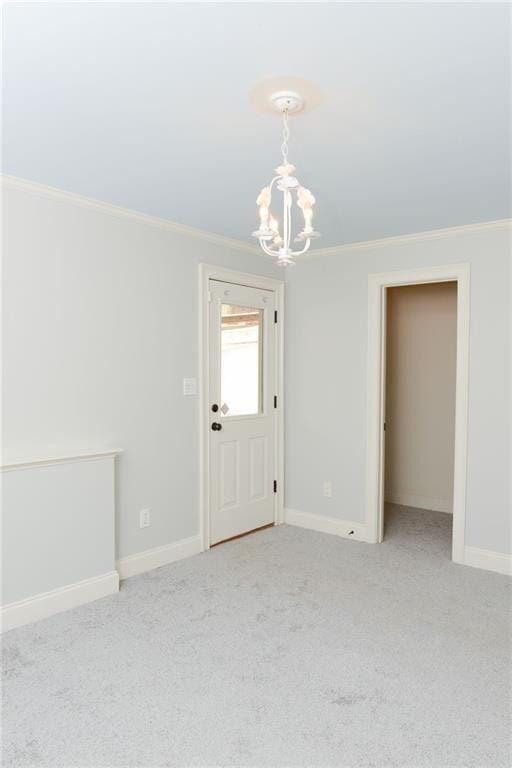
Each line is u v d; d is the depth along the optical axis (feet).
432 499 16.66
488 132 7.06
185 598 9.86
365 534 13.25
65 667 7.53
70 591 9.43
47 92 6.03
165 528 11.68
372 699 6.85
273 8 4.59
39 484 9.00
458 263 11.66
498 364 11.23
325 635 8.49
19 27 4.82
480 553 11.50
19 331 9.04
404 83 5.85
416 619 9.05
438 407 16.48
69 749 5.93
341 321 13.60
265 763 5.74
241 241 13.08
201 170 8.46
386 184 8.95
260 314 14.05
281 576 10.94
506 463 11.19
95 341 10.20
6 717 6.45
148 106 6.39
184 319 12.00
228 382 13.20
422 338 16.74
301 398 14.48
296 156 7.86
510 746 6.03
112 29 4.88
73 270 9.80
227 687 7.08
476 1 4.50
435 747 6.00
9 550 8.64
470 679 7.30
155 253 11.30
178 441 11.93
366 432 13.21
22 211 9.03
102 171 8.53
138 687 7.07
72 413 9.85
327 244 13.29
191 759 5.79
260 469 14.14
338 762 5.75
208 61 5.42
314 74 5.68
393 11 4.64
